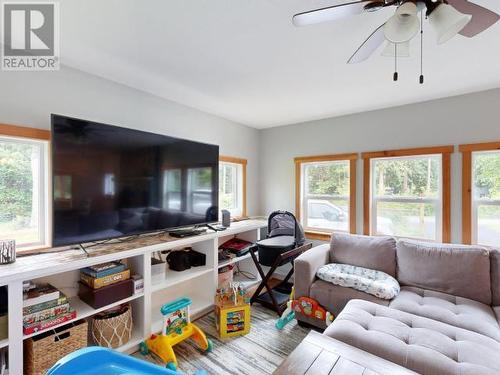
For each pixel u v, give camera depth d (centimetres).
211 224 306
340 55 187
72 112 203
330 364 121
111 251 185
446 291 207
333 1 133
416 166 291
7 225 181
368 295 206
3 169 180
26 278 142
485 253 205
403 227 297
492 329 156
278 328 231
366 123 315
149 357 192
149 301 201
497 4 132
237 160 365
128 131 210
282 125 384
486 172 254
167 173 240
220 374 176
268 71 213
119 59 193
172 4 135
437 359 125
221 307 221
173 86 243
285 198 382
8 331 139
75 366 90
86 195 184
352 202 323
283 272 360
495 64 198
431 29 154
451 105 265
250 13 142
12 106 175
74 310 165
